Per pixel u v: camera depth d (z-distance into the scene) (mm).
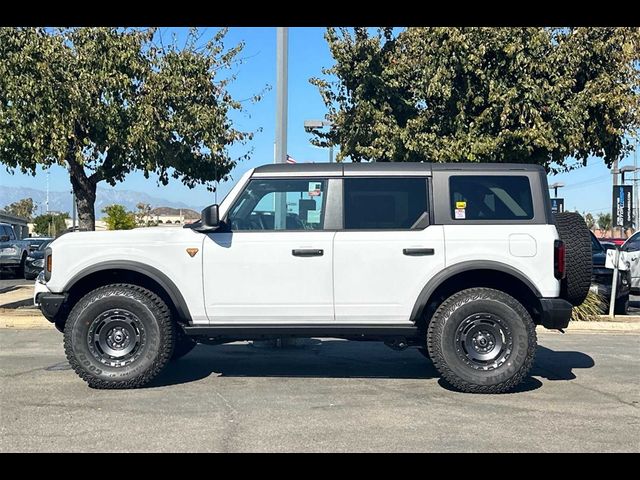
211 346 9484
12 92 10352
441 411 6012
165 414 5855
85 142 11109
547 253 6641
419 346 8031
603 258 13820
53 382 7082
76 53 11180
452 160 11891
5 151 10836
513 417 5840
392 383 7172
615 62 12000
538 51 11680
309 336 6871
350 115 13305
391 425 5566
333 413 5922
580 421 5738
